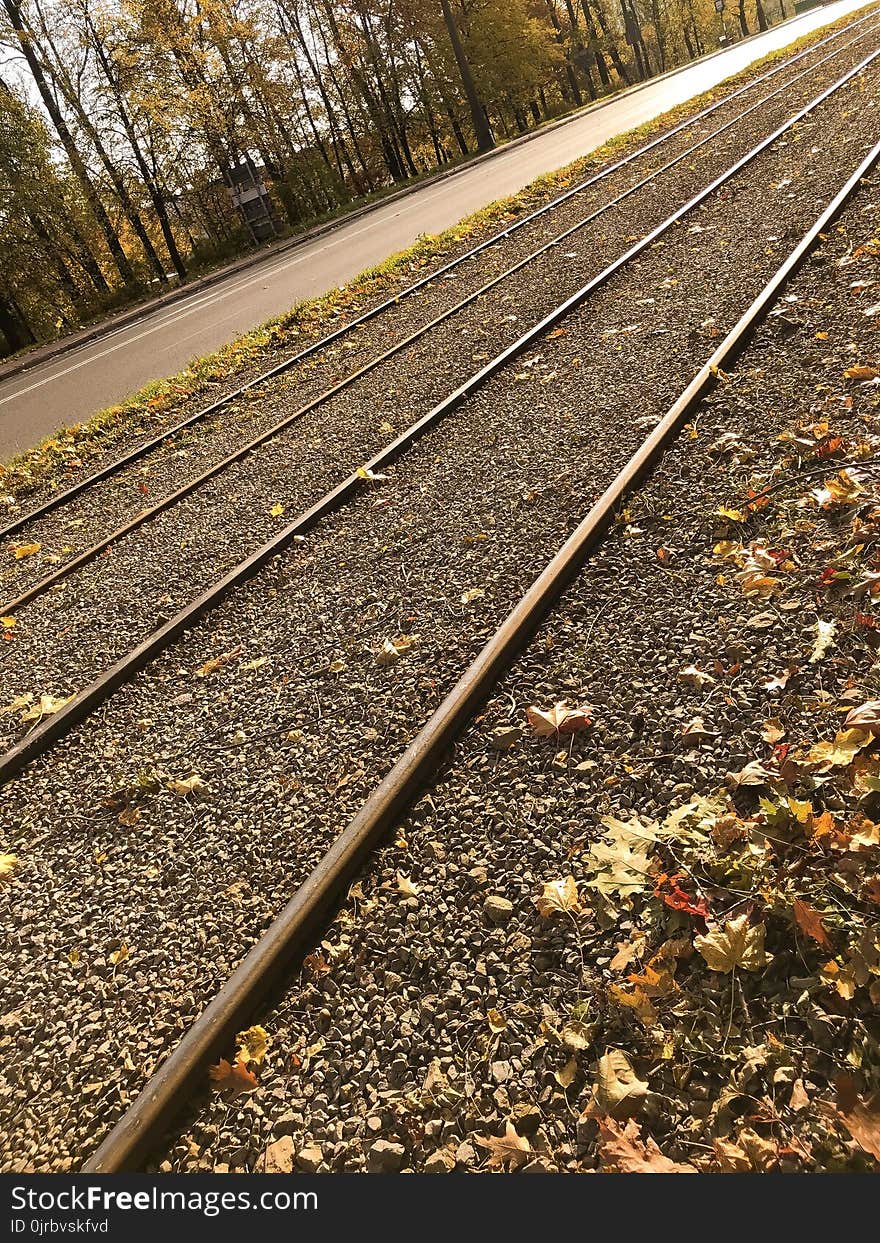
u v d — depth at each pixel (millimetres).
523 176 17672
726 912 2080
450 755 2926
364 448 5973
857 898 1976
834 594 2869
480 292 8859
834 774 2287
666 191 10102
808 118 11367
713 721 2607
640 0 60125
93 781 3551
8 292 25797
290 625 4164
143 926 2717
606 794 2539
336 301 11125
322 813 2887
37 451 9023
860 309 4844
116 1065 2297
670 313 6125
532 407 5578
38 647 4848
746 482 3721
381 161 41938
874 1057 1711
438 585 3957
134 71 26469
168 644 4383
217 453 7125
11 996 2629
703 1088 1785
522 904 2318
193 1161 2006
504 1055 1988
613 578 3510
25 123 23406
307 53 34344
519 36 39500
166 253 36812
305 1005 2273
